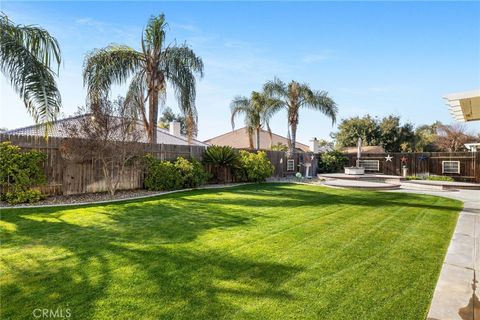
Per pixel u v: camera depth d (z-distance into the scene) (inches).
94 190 403.2
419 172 823.1
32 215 259.3
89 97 457.4
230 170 609.6
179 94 536.1
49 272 136.3
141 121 522.0
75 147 348.2
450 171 775.7
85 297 113.3
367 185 570.9
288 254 169.3
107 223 234.1
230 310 106.7
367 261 162.2
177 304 110.0
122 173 430.3
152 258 157.2
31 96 272.4
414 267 155.6
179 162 490.3
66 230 210.7
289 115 808.9
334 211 306.3
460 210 329.1
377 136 1440.7
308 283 131.7
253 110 958.4
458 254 178.1
